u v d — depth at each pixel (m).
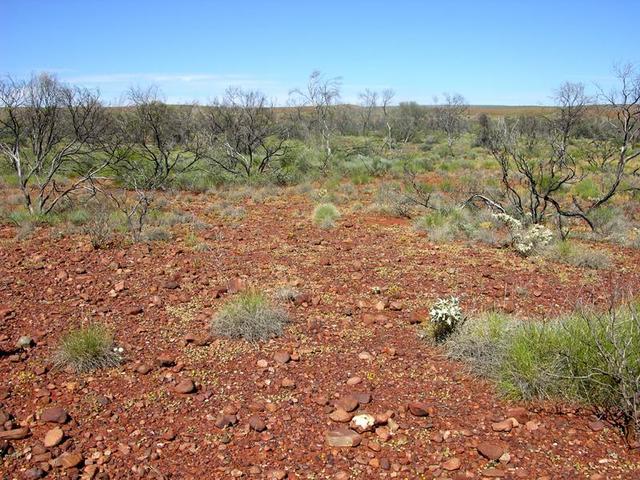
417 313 6.06
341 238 10.58
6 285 7.10
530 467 3.45
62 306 6.40
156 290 7.06
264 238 10.52
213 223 12.22
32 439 3.73
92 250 9.15
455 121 48.12
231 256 8.99
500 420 4.00
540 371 4.32
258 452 3.64
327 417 4.07
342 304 6.62
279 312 6.00
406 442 3.75
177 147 24.89
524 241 9.30
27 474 3.34
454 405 4.25
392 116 55.19
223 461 3.54
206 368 4.88
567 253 8.77
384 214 13.46
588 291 7.14
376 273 8.01
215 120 27.28
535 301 6.72
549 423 3.95
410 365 4.95
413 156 30.75
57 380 4.60
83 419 4.02
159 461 3.54
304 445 3.72
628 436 3.70
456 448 3.67
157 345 5.37
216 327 5.65
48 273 7.73
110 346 5.05
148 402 4.27
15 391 4.39
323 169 22.67
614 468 3.41
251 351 5.23
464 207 13.11
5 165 19.81
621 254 9.40
